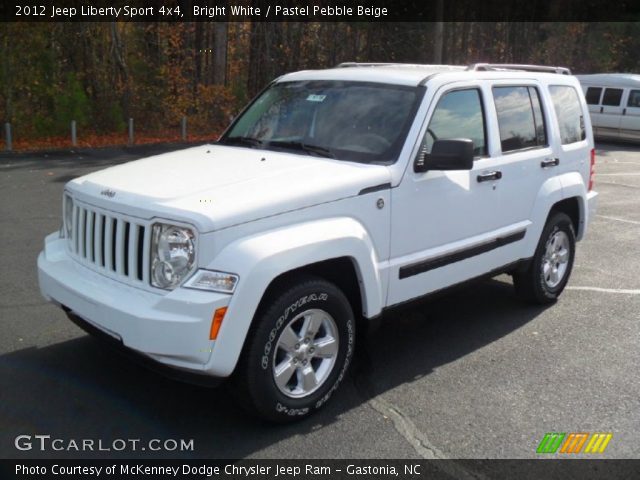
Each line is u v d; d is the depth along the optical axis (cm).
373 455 368
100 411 403
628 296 657
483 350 518
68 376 445
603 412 423
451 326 570
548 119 589
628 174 1509
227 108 2294
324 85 520
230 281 347
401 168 440
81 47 2041
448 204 478
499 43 3155
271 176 407
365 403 427
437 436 389
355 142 462
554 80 616
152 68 2191
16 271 658
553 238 610
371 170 427
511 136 548
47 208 963
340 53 2484
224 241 353
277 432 388
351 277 425
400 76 493
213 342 346
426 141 463
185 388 435
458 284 504
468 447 379
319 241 381
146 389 432
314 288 387
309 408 399
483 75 530
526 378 469
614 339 545
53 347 489
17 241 771
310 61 2428
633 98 2083
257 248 356
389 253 441
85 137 1966
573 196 616
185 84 2248
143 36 2181
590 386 458
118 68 2112
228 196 371
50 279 414
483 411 420
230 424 395
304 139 482
